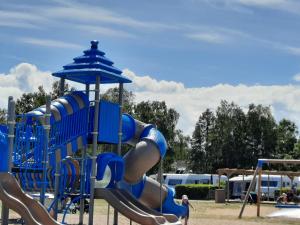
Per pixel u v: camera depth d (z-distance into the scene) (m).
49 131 14.52
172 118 79.75
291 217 28.98
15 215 21.69
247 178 56.03
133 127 18.61
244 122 94.81
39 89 59.66
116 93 70.56
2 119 51.38
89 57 16.98
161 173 18.83
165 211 19.78
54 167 15.18
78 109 15.96
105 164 16.03
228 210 34.50
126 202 15.94
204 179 65.19
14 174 13.52
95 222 21.48
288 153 101.31
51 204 15.23
